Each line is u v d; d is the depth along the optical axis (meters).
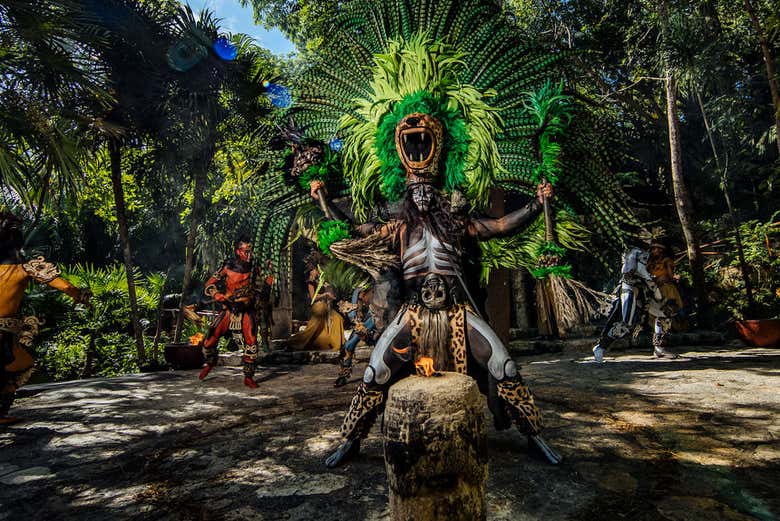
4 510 2.21
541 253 2.57
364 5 3.21
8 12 5.17
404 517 1.43
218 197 9.18
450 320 2.51
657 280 6.70
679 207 8.70
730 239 10.25
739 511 1.97
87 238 16.70
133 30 7.06
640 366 5.73
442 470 1.41
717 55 8.43
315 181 2.84
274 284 3.28
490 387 2.59
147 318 11.45
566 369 5.78
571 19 12.62
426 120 2.62
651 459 2.60
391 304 2.84
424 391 1.43
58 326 9.35
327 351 7.57
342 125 3.01
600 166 2.90
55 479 2.59
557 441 2.97
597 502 2.10
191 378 6.01
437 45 2.85
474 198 2.82
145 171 8.45
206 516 2.10
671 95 8.66
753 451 2.66
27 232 10.25
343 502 2.20
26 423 3.80
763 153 12.35
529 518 1.97
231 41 8.03
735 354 6.40
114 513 2.16
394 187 2.85
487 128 2.78
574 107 2.84
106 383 5.62
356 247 2.67
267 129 7.56
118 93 7.17
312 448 3.02
